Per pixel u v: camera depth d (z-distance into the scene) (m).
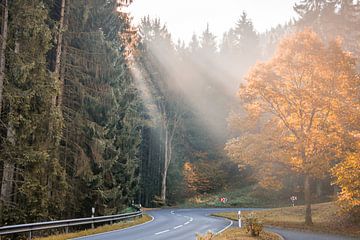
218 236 18.16
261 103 28.44
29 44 18.81
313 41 26.36
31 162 18.52
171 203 61.19
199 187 64.25
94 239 16.83
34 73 18.84
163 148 63.19
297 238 19.33
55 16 24.58
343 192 21.44
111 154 26.98
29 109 18.80
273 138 27.59
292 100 26.41
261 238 17.64
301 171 25.81
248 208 51.56
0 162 20.05
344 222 25.16
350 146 23.97
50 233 20.98
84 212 25.70
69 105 25.11
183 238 17.50
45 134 19.66
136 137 38.81
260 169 28.55
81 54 24.62
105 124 26.09
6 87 18.09
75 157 23.30
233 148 29.03
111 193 26.23
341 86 25.44
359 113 24.39
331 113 25.66
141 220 29.03
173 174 63.34
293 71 27.08
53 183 21.25
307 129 25.64
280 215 33.50
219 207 54.78
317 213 31.23
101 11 27.14
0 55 17.84
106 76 26.25
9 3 18.55
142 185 62.66
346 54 26.06
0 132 20.17
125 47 34.62
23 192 17.97
